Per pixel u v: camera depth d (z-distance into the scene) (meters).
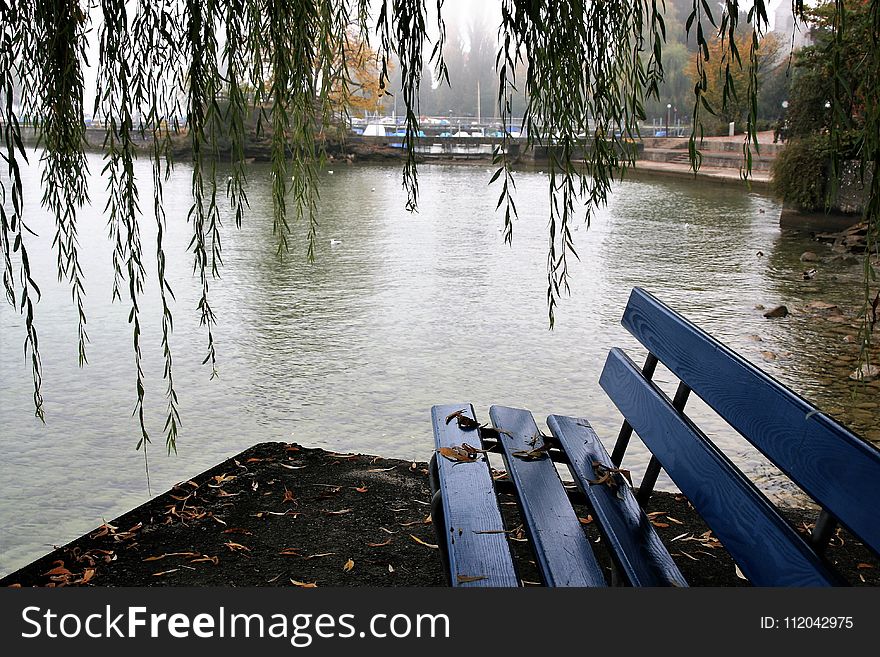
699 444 1.76
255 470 3.25
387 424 5.36
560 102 1.12
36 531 3.77
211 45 1.21
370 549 2.64
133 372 6.48
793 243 14.60
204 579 2.44
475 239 14.80
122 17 1.16
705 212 20.25
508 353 7.12
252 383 6.24
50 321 8.14
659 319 2.27
